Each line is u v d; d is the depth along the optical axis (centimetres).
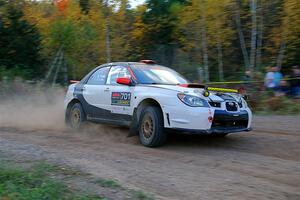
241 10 2502
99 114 930
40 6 2645
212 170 634
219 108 760
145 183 563
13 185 528
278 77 1579
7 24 2359
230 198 509
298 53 2300
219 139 875
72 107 1016
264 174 616
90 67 2467
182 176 597
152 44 2872
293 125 1080
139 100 825
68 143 849
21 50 2361
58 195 497
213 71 2650
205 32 2411
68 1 2528
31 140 882
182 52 2677
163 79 873
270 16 2377
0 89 1791
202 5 2355
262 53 2509
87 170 611
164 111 776
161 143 795
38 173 574
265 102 1469
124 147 806
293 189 550
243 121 796
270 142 841
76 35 2441
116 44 2414
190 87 780
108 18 2334
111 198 493
